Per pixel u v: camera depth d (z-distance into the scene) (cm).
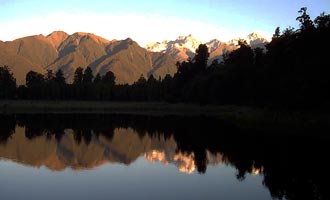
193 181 3041
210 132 6600
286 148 4550
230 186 2880
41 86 18700
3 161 3841
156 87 18888
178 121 9294
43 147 4869
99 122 9025
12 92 18550
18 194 2638
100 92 18938
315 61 6531
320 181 3011
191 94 14400
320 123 5838
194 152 4500
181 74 16425
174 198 2575
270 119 6906
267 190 2769
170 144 5259
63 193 2667
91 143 5334
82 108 16062
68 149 4738
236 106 11362
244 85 10875
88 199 2531
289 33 8412
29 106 16175
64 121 9275
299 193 2684
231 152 4416
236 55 13225
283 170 3400
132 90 18938
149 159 4066
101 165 3709
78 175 3231
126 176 3209
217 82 12556
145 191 2736
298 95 6594
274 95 7550
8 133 6456
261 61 10038
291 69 7506
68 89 18912
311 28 7244
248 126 7150
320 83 6338
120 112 13812
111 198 2558
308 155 4100
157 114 12462
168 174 3294
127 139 5838
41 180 3038
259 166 3591
